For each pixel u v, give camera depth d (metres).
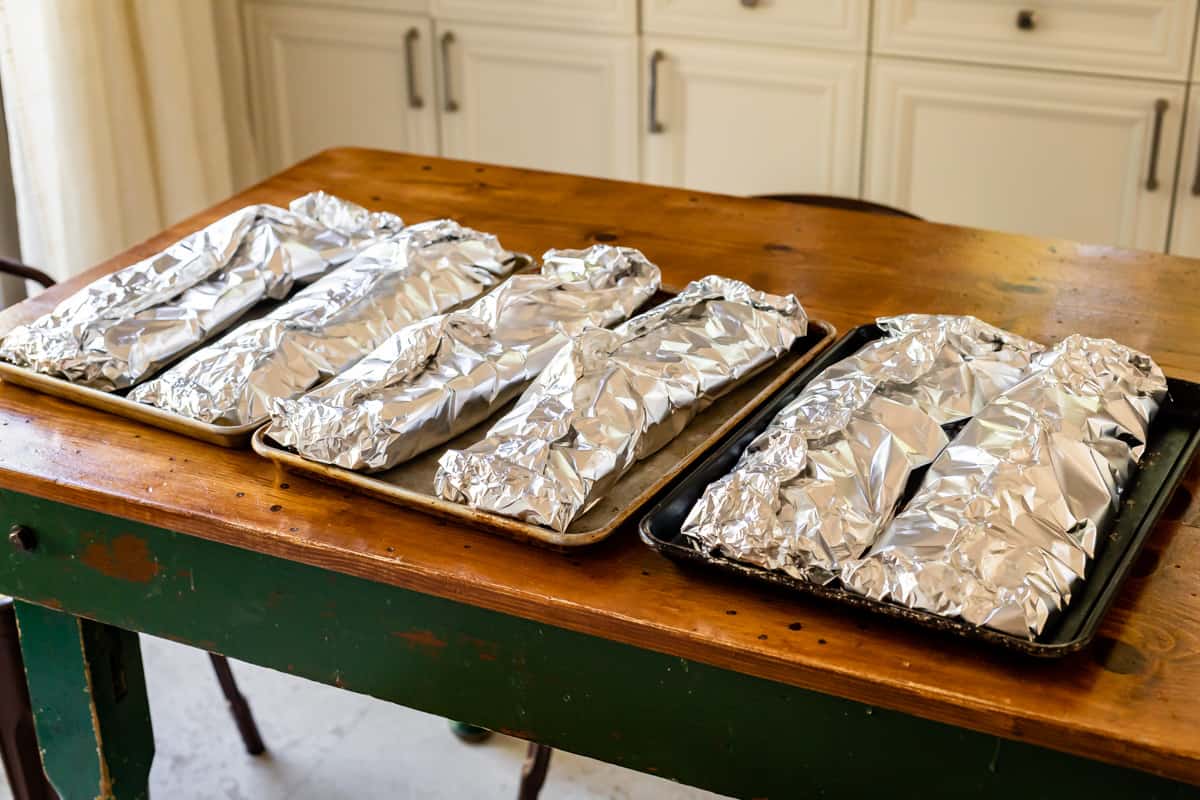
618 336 1.20
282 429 1.11
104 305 1.31
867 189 2.49
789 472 1.01
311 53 2.81
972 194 2.42
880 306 1.39
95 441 1.18
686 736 1.00
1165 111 2.19
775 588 0.98
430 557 1.02
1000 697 0.87
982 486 1.00
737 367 1.20
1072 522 0.98
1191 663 0.89
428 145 2.80
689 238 1.57
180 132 2.60
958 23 2.28
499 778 1.83
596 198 1.69
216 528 1.07
